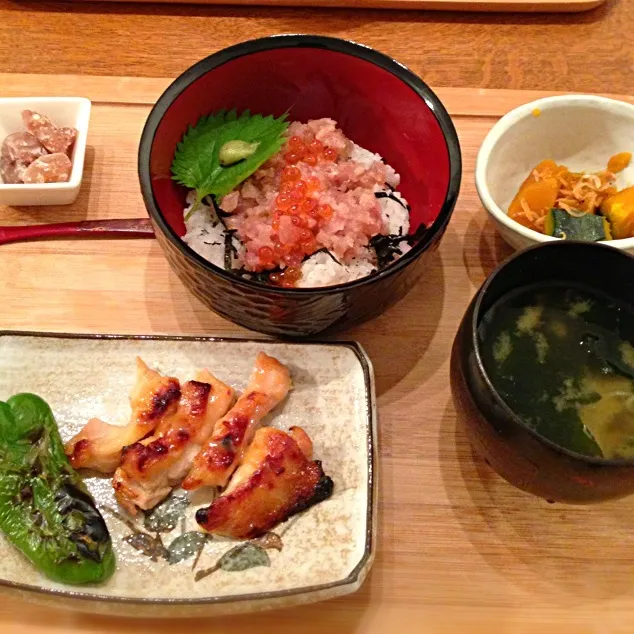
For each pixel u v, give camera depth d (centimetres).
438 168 45
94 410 44
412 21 60
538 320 41
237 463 41
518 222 49
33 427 41
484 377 37
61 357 44
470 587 41
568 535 42
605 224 48
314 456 43
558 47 59
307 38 46
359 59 47
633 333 41
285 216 45
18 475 40
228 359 45
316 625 40
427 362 47
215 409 43
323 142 49
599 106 48
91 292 48
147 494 41
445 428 45
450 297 49
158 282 49
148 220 50
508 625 40
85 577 38
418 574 41
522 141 49
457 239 51
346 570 39
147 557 40
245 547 40
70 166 50
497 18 61
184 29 59
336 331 46
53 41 58
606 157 51
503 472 39
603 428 39
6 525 39
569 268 41
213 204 48
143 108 54
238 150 47
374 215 47
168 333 47
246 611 38
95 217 50
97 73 57
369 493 41
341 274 46
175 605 38
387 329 48
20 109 52
